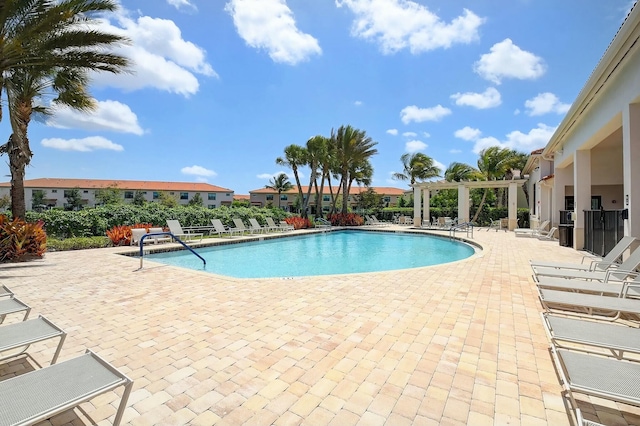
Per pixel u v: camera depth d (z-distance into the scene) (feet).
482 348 11.02
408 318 13.97
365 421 7.37
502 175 90.02
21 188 32.60
